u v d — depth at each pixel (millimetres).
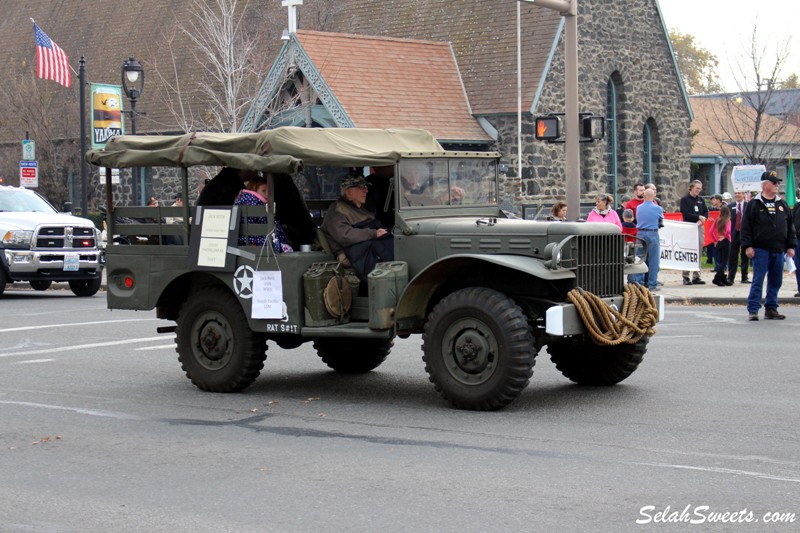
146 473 7816
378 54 31344
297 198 11094
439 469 7754
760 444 8375
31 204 24000
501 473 7602
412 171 10594
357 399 10680
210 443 8773
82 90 29312
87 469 7969
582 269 9938
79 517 6719
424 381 11773
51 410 10273
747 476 7402
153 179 35406
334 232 10617
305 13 37156
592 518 6480
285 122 30594
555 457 8039
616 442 8508
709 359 12867
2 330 16672
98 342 15266
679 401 10234
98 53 42062
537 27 32719
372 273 10133
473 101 32031
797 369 12078
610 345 10102
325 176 11945
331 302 10367
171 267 11289
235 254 10766
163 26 41031
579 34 33812
